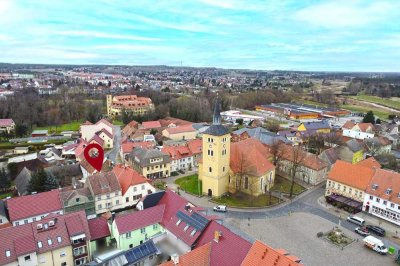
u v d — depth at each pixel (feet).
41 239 188.14
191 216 195.62
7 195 318.04
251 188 304.91
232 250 158.92
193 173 376.89
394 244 224.12
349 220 255.91
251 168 301.84
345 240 227.20
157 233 216.54
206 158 299.38
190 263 155.02
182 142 486.79
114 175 283.59
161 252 190.70
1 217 226.58
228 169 307.37
